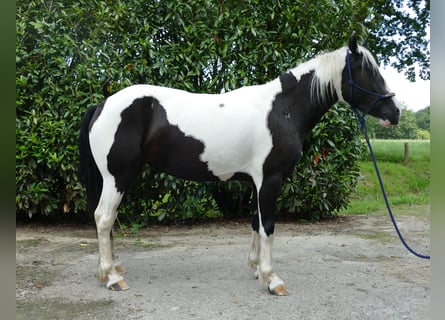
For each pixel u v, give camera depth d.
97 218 2.78
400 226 5.17
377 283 2.98
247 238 4.49
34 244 4.15
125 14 4.64
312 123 2.96
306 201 5.26
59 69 4.63
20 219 5.29
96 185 2.89
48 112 4.61
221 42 4.82
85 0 4.65
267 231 2.74
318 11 4.99
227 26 4.85
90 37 4.64
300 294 2.73
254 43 4.85
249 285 2.91
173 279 3.04
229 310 2.43
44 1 4.66
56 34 4.56
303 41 4.90
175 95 2.86
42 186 4.68
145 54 4.71
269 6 4.88
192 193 4.96
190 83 4.71
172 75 4.70
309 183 5.01
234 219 5.52
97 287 2.85
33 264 3.43
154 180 4.84
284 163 2.76
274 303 2.55
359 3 5.33
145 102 2.78
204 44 4.68
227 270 3.28
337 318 2.34
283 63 4.83
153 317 2.33
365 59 2.77
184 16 4.88
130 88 2.86
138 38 4.69
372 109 2.79
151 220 5.20
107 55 4.57
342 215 5.96
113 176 2.77
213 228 5.02
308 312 2.42
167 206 4.97
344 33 5.08
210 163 2.80
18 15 4.58
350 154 5.14
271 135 2.74
